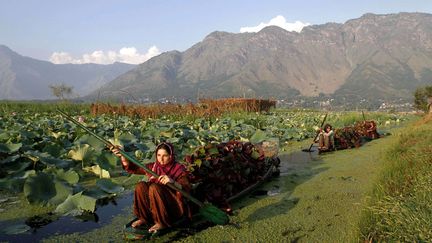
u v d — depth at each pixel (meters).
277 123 19.23
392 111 42.66
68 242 4.60
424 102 33.72
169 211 4.79
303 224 5.20
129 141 10.05
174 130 12.12
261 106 30.36
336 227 5.07
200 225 5.15
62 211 5.52
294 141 14.17
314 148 12.41
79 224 5.16
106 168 7.81
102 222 5.25
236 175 6.34
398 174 6.29
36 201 5.73
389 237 4.02
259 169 7.25
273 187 7.14
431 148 8.20
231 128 15.02
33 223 5.18
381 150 11.26
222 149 6.27
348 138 12.33
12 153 8.08
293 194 6.66
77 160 8.29
